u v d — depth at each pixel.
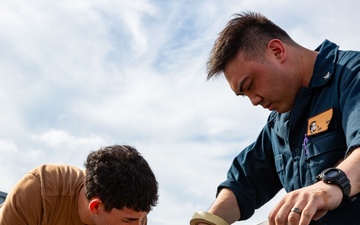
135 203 2.55
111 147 2.66
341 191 1.70
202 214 2.11
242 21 2.46
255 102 2.47
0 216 2.61
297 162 2.44
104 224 2.62
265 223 2.57
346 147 2.23
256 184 2.76
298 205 1.64
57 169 2.70
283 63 2.39
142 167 2.63
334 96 2.28
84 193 2.61
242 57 2.39
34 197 2.56
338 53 2.37
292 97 2.43
